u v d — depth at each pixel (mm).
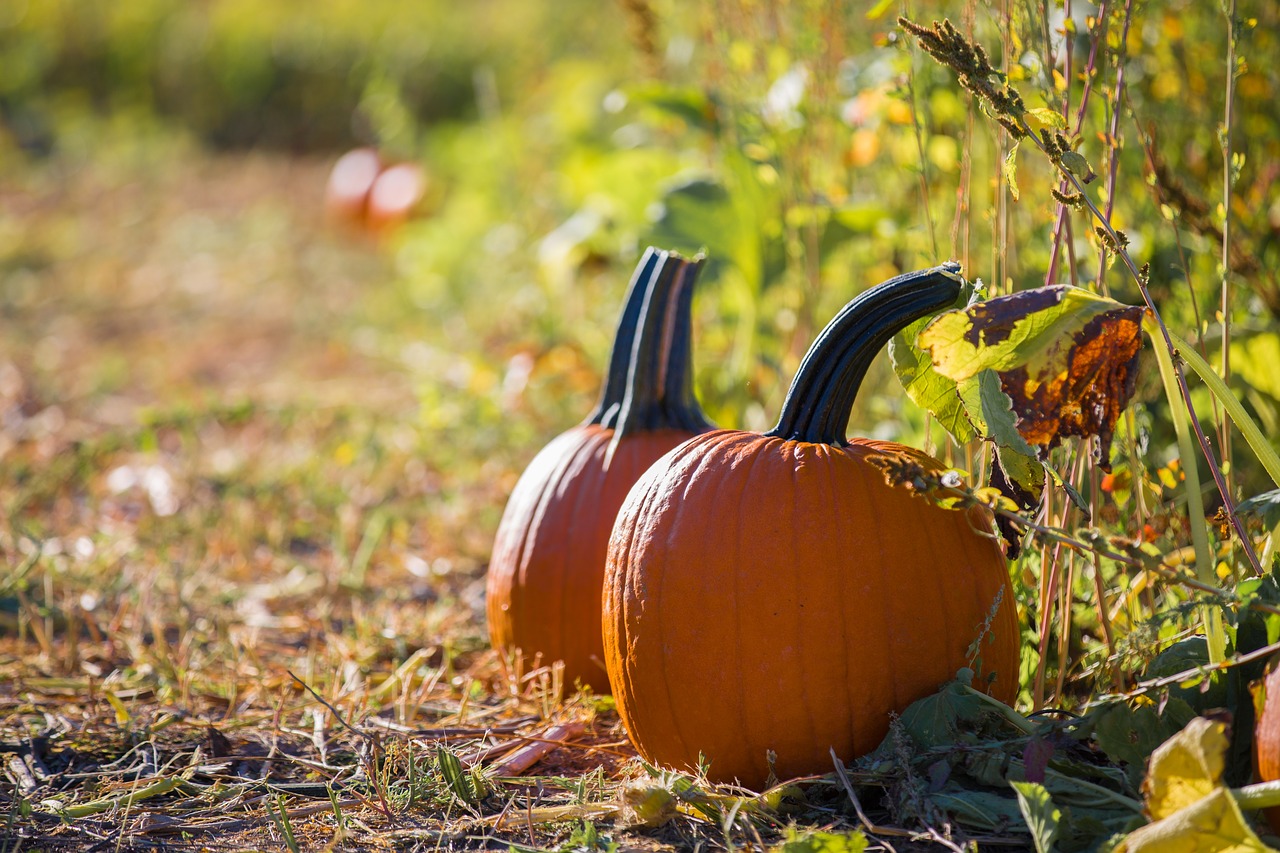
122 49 15297
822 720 1929
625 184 4562
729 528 1953
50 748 2367
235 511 3865
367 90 13641
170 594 3289
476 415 4523
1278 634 1735
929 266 2422
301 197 11172
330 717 2496
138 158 12719
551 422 4473
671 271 2543
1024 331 1728
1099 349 1734
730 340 4246
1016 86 2500
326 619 3166
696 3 4414
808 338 3469
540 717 2467
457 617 3145
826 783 1928
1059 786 1765
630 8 4086
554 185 5930
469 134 9352
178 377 6012
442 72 13844
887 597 1922
